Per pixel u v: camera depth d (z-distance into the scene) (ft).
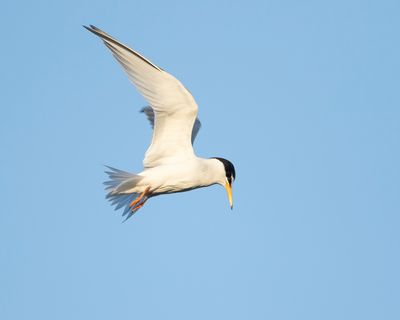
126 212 45.34
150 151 44.93
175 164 44.62
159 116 43.86
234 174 47.57
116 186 43.78
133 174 43.93
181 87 42.34
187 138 44.73
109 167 43.62
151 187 44.42
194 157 45.01
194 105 43.34
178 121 44.14
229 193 46.83
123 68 41.68
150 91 42.63
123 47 40.60
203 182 45.83
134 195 45.88
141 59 41.09
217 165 46.75
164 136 44.62
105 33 40.14
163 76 41.86
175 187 44.96
